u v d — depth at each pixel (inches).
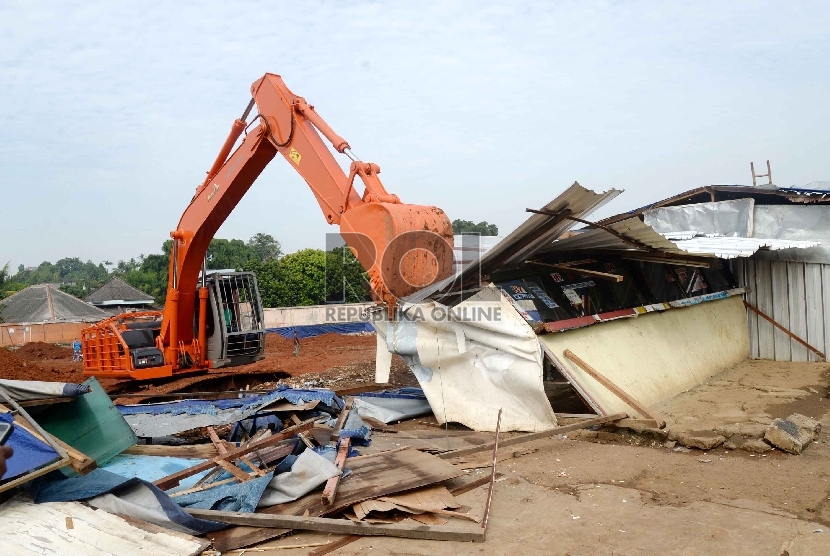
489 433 319.3
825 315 513.7
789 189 548.4
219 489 220.8
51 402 255.6
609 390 339.0
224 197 446.3
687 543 184.9
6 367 682.2
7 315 1813.5
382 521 202.7
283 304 1728.6
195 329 559.8
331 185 336.2
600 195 302.2
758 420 315.0
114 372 545.3
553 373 351.3
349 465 241.8
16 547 175.6
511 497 228.7
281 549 191.3
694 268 519.5
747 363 520.1
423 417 366.6
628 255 429.4
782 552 177.0
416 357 344.8
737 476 244.1
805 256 525.3
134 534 188.1
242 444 289.6
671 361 414.9
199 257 506.0
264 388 544.1
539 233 324.5
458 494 230.7
